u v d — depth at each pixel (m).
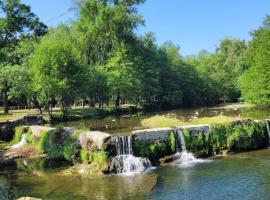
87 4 71.19
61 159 34.62
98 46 72.88
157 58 82.81
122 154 32.81
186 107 93.50
